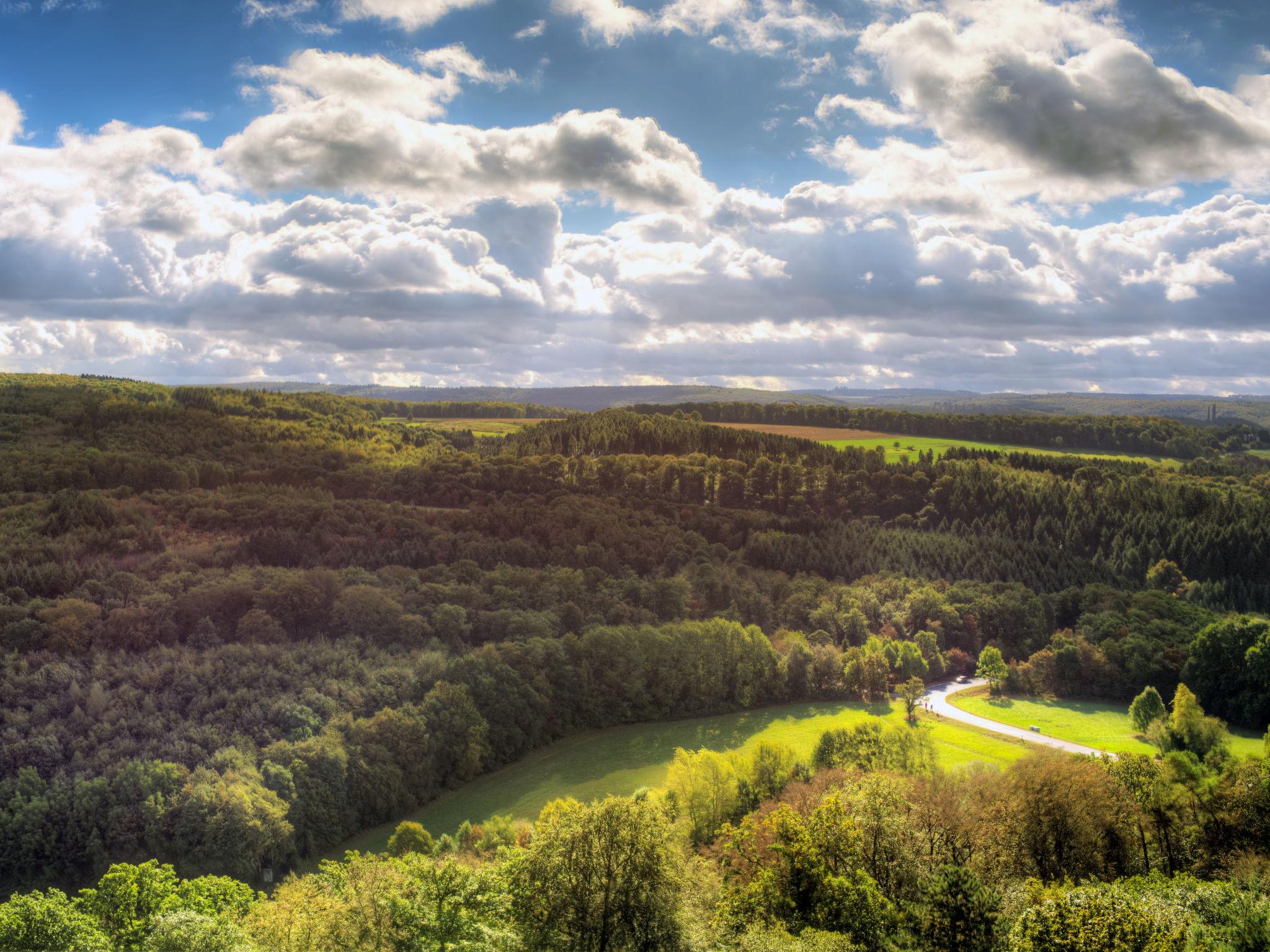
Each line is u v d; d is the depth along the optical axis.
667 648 122.81
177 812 76.56
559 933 44.03
